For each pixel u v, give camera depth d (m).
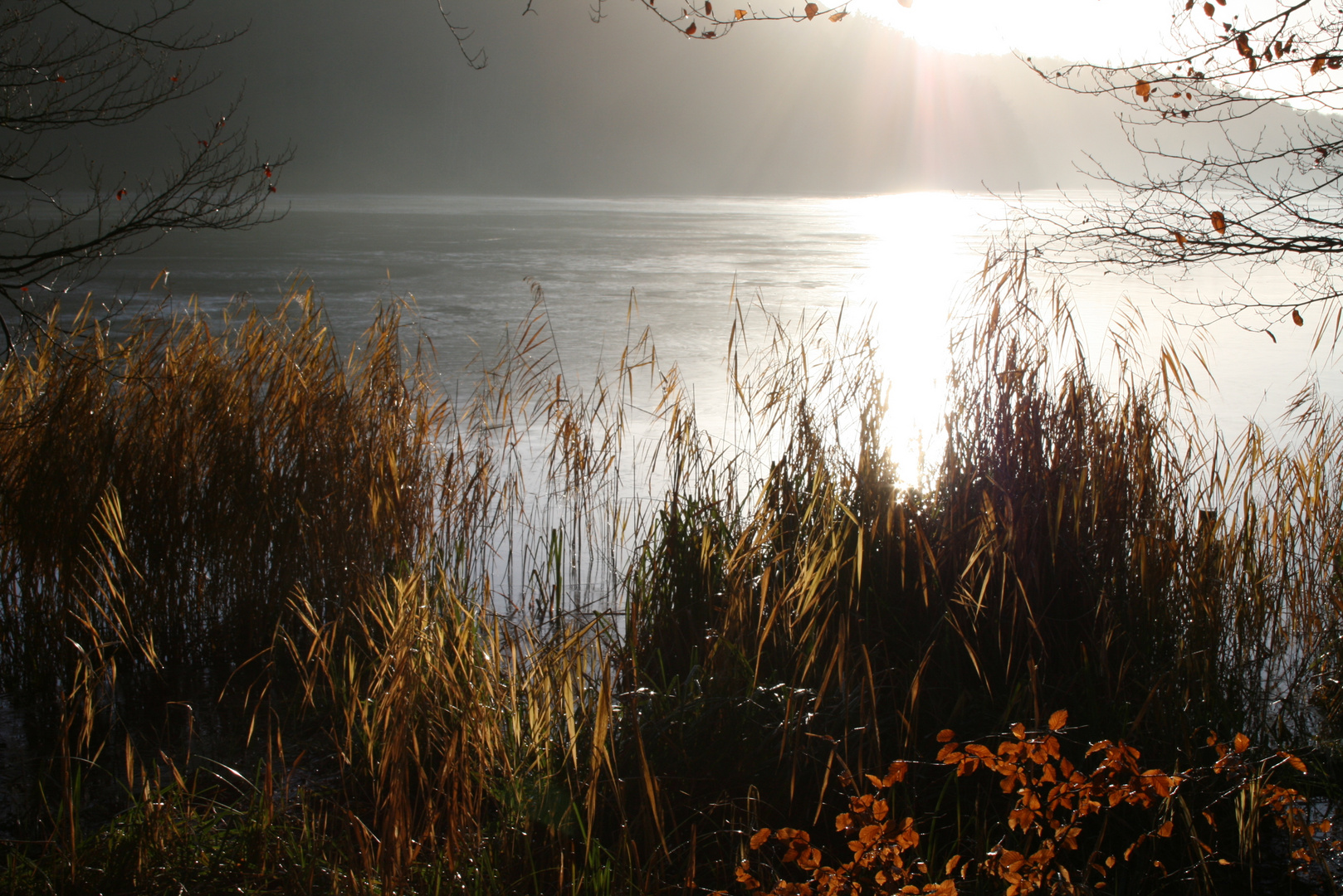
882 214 63.94
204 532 4.56
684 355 12.63
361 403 5.37
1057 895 2.37
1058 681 3.68
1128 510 4.09
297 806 3.21
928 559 3.98
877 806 2.23
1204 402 9.24
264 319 5.53
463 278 22.75
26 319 4.58
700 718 3.32
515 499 6.38
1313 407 6.28
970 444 4.21
